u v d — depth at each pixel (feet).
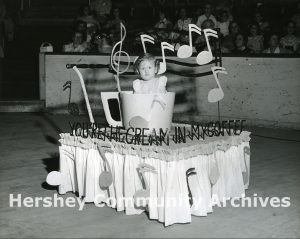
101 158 13.23
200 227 11.88
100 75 32.53
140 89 13.71
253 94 28.99
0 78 39.73
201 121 30.19
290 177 16.84
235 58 29.14
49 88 33.68
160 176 11.90
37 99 35.70
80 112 33.30
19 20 45.75
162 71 14.33
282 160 19.70
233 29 33.12
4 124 29.19
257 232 11.59
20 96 38.06
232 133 14.44
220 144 13.23
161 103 13.12
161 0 43.57
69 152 14.24
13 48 42.45
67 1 48.01
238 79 29.30
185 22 35.22
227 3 43.42
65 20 46.16
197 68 30.01
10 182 16.03
